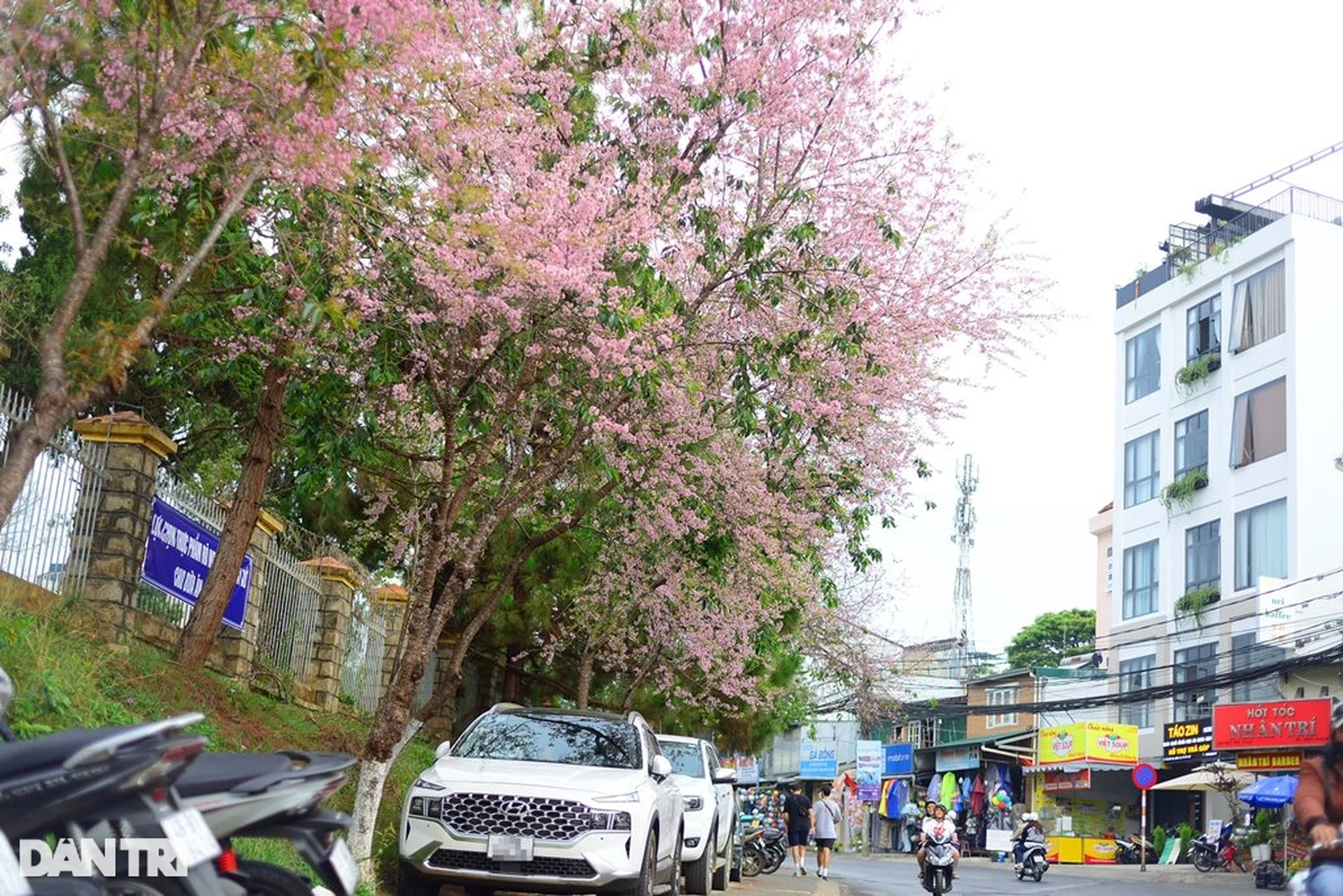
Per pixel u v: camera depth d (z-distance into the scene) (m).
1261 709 32.66
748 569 16.70
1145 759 42.25
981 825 52.94
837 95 13.04
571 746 12.41
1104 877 33.09
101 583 12.84
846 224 13.23
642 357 11.66
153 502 13.54
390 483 15.91
